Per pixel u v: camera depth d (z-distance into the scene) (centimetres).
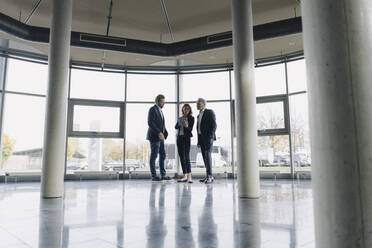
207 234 174
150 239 163
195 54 845
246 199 348
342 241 105
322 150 113
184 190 467
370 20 114
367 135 108
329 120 112
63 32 417
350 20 112
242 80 400
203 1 633
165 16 691
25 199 359
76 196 390
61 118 405
